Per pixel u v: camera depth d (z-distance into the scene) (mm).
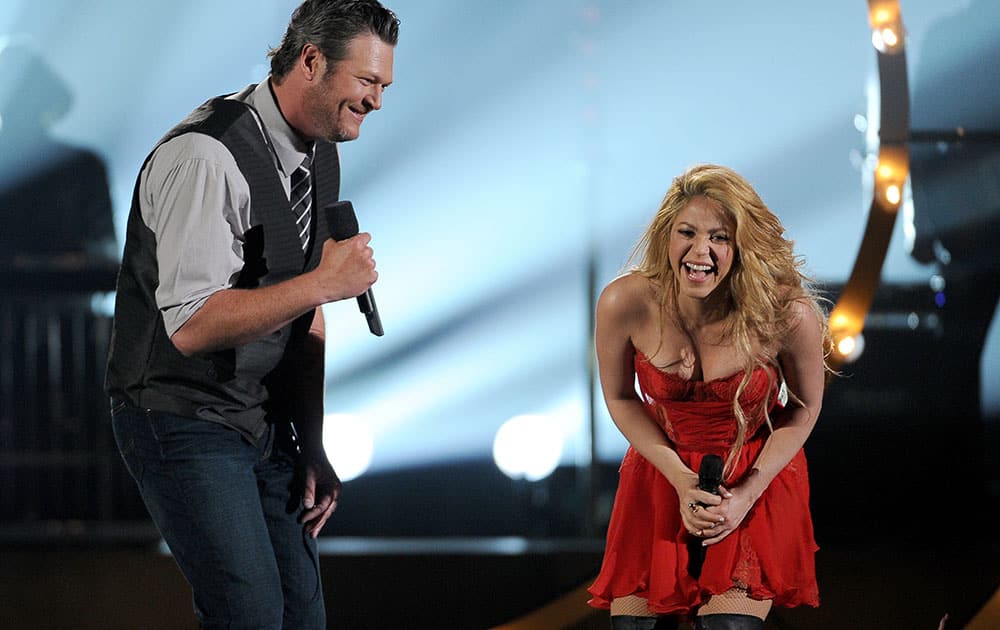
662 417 11766
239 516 10219
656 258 11312
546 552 15938
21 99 19688
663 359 11375
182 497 10141
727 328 11172
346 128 10367
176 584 15961
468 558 15961
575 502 19031
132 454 10266
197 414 10133
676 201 11133
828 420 17094
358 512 19109
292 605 11258
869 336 17156
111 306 18500
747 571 11023
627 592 11422
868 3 16438
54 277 18359
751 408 11352
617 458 19859
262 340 10438
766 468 11086
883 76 16219
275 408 10852
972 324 17234
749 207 10891
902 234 20906
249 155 10125
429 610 15930
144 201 10039
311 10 10180
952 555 15320
